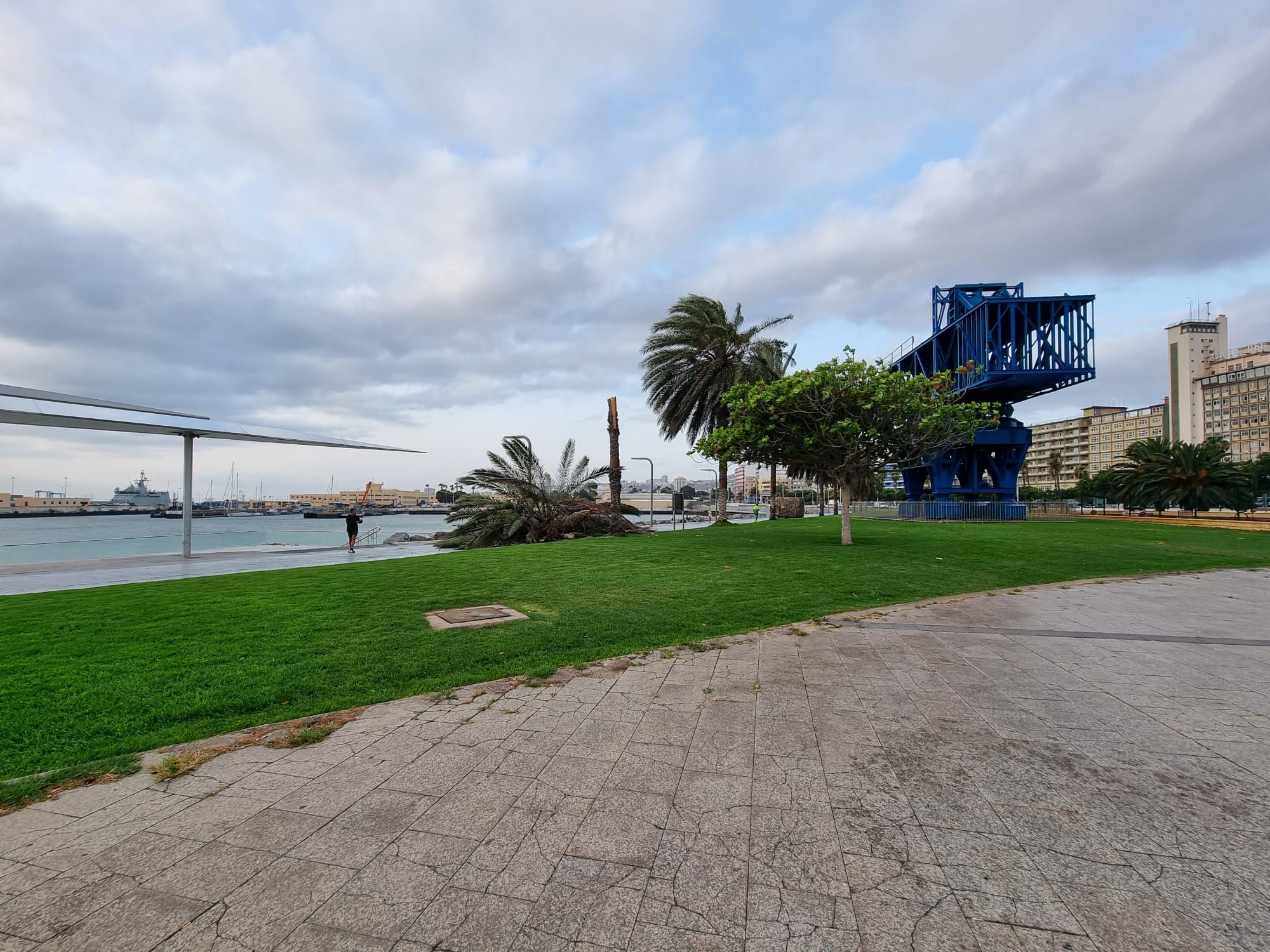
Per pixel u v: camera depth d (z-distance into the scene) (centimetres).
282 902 231
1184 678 509
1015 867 250
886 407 1523
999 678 510
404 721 418
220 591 934
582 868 251
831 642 635
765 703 453
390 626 689
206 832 279
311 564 1495
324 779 333
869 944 207
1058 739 384
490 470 2461
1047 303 3072
